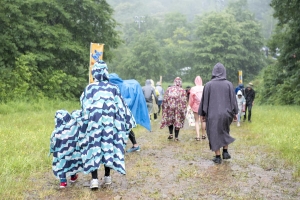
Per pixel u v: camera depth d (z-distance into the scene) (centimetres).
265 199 464
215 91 685
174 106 953
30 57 2016
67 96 2272
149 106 1406
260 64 7612
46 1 2255
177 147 865
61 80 2203
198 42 7350
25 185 524
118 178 570
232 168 641
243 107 1319
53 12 2378
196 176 583
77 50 2352
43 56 2145
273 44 3031
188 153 786
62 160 511
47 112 1639
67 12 2434
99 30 2680
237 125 1319
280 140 882
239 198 466
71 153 512
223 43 7281
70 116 517
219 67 701
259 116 1617
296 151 755
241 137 1016
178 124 955
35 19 2273
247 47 7625
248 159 711
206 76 7162
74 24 2495
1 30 2059
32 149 755
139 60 7469
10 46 2012
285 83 2791
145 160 707
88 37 2611
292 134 974
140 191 502
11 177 549
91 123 487
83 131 494
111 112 498
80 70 2598
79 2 2498
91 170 479
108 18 2612
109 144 489
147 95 1402
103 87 509
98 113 490
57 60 2395
